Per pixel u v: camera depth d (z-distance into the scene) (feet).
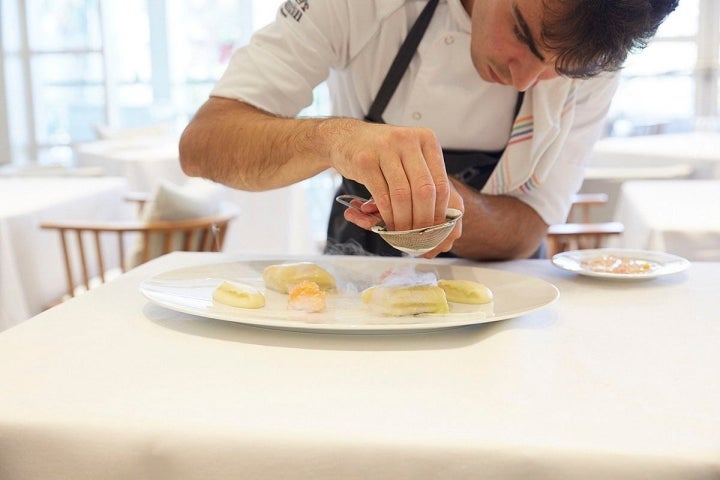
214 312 2.79
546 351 2.59
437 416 2.06
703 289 3.49
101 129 16.02
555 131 4.20
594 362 2.49
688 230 6.36
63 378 2.33
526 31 3.28
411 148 2.80
